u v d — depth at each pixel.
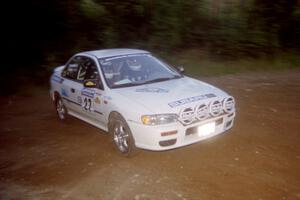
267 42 15.84
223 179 5.59
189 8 16.14
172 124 5.94
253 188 5.28
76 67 8.26
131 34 15.48
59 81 8.79
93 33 15.02
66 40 14.53
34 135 8.45
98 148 7.28
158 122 5.93
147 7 15.61
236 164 6.06
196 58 15.52
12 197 5.63
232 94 10.97
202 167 6.03
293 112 8.88
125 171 6.12
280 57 15.79
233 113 6.66
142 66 7.54
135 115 6.13
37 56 14.15
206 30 16.27
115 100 6.62
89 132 8.29
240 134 7.39
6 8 13.68
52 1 14.14
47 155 7.17
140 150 6.52
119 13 15.40
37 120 9.65
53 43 14.39
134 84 7.06
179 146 6.08
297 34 16.50
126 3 15.36
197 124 6.09
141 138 6.12
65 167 6.53
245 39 15.71
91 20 14.95
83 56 8.16
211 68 14.57
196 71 14.26
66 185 5.85
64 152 7.24
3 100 12.03
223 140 7.11
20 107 11.11
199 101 6.18
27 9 13.87
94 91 7.26
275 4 16.22
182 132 6.01
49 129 8.80
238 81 12.83
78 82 7.99
